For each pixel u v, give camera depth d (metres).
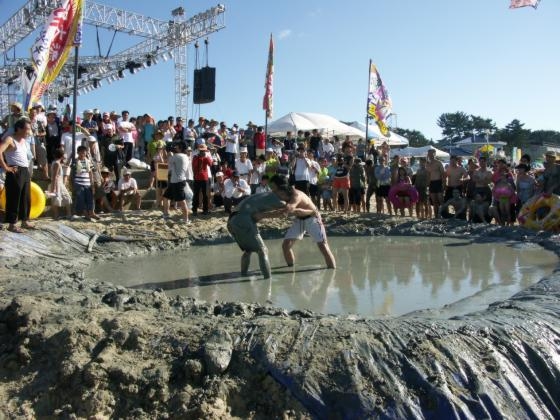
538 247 9.42
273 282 6.92
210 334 4.02
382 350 3.81
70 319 4.41
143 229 10.68
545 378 3.95
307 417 3.43
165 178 13.41
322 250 7.74
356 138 26.14
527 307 4.81
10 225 8.53
